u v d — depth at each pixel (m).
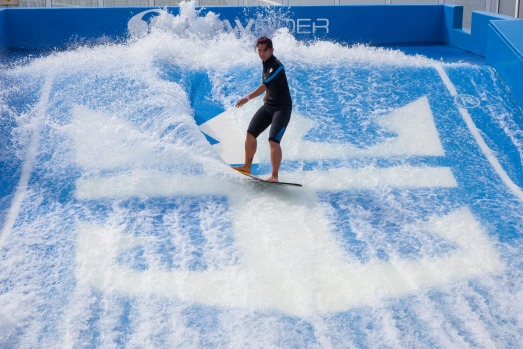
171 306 5.64
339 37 13.02
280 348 5.21
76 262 6.15
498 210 7.27
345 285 5.98
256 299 5.75
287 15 12.67
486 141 8.74
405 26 13.23
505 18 11.16
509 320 5.59
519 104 9.55
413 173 7.96
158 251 6.37
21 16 11.98
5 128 8.50
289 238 6.63
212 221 6.89
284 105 7.27
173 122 8.56
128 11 12.19
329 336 5.36
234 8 12.38
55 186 7.44
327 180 7.76
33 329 5.32
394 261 6.34
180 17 12.17
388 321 5.54
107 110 8.90
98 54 10.94
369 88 9.85
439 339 5.35
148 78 9.69
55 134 8.41
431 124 9.04
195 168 7.79
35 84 9.56
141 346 5.20
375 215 7.11
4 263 6.07
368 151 8.39
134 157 7.97
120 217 6.90
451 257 6.44
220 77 10.18
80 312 5.52
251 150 7.46
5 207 7.00
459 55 12.00
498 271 6.24
